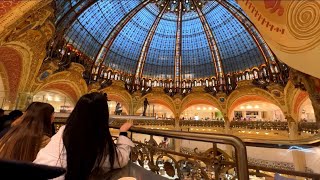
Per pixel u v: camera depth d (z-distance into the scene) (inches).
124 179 60.0
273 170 81.7
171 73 1230.9
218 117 1379.2
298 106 840.3
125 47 1082.1
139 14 987.3
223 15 949.8
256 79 1020.5
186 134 73.3
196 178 85.4
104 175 65.1
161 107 1422.2
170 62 1201.4
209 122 1147.9
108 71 1088.8
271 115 1285.7
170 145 951.6
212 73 1176.2
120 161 70.0
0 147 71.7
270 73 957.2
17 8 302.5
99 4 821.9
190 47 1146.7
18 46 490.0
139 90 1203.2
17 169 27.4
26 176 27.6
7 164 27.0
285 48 133.0
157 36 1111.6
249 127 1009.5
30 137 73.2
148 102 1238.3
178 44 1136.8
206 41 1098.1
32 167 28.1
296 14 114.0
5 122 125.2
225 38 1032.2
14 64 551.2
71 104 962.7
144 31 1067.9
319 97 275.3
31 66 606.9
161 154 99.5
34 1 313.4
